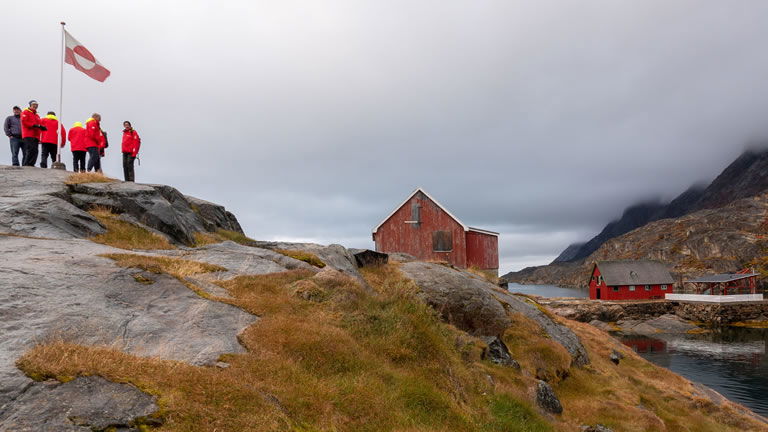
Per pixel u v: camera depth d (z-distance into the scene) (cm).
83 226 1409
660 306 7844
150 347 698
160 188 2017
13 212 1318
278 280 1248
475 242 3753
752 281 8600
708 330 6581
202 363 689
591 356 2344
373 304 1204
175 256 1339
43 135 2091
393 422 740
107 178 1859
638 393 1988
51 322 671
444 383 1009
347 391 761
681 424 1780
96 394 502
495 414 1072
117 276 904
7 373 502
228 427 520
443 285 1731
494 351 1559
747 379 3841
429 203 3831
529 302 2761
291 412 634
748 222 14450
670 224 18600
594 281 9675
